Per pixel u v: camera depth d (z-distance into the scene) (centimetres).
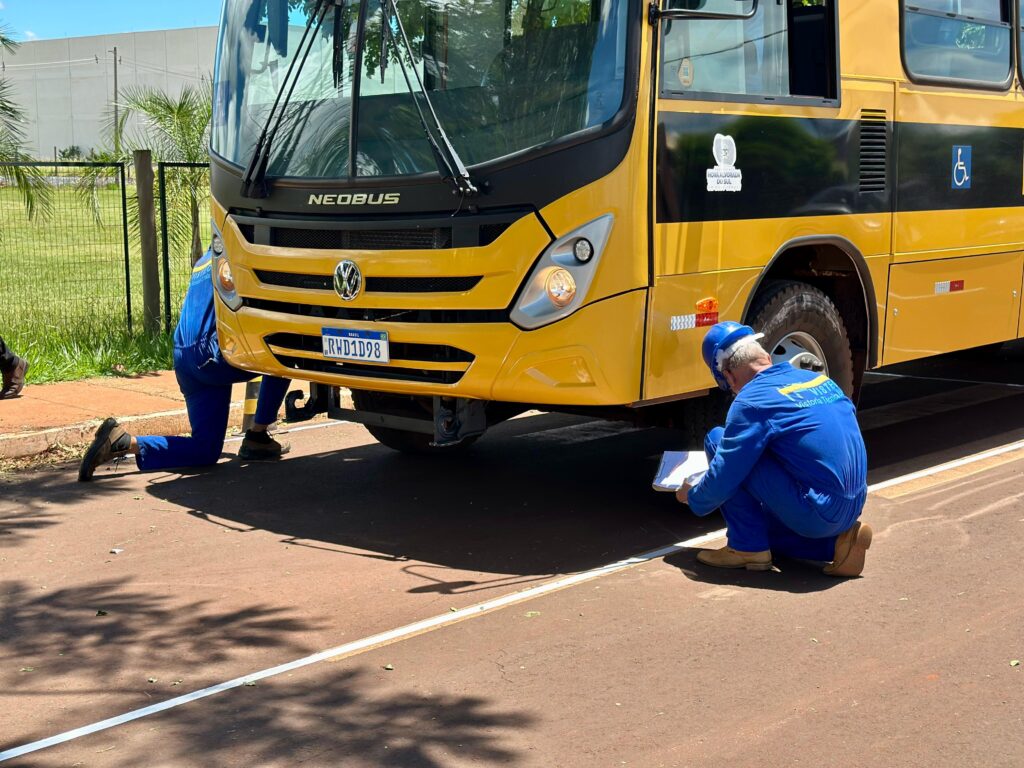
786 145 666
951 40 788
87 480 780
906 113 749
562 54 588
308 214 654
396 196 614
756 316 668
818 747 401
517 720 425
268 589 570
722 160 629
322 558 618
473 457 848
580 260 579
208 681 464
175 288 1545
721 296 636
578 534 659
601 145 577
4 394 985
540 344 584
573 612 533
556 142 577
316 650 494
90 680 468
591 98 582
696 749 401
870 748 400
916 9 754
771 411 551
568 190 577
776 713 427
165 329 1229
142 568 603
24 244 1844
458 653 487
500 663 476
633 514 698
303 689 455
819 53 690
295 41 674
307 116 661
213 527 676
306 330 662
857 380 750
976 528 650
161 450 785
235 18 717
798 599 545
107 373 1111
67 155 3641
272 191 669
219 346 746
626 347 593
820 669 466
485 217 587
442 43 612
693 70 616
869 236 727
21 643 506
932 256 781
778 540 589
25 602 555
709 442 588
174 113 1552
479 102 600
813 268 743
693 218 616
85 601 555
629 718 425
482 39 603
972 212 811
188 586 575
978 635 498
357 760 397
